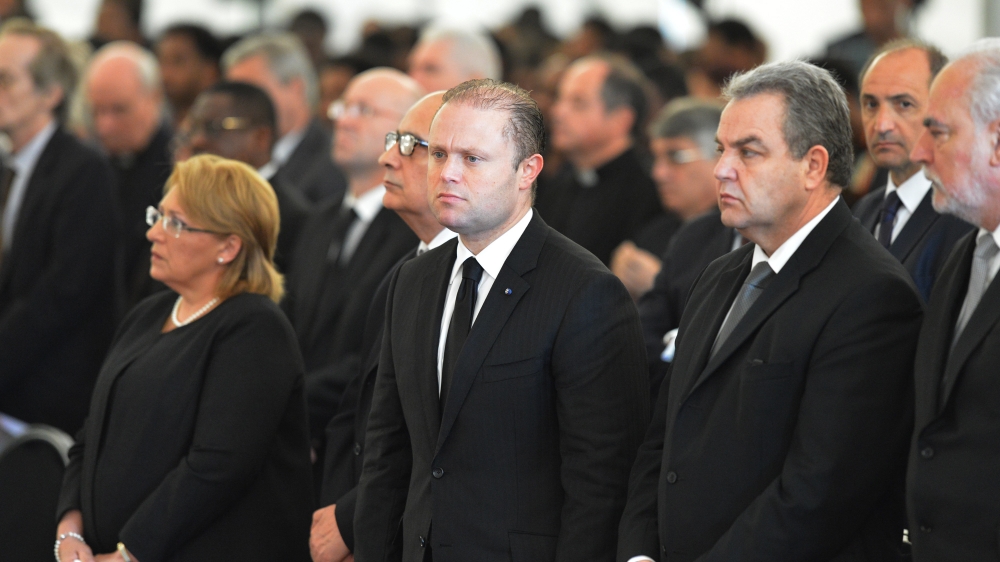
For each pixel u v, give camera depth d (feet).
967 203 24.63
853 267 26.58
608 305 29.32
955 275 25.54
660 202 56.54
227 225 37.55
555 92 73.77
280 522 37.04
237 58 65.77
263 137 52.08
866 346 25.79
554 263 29.89
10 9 98.68
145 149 61.52
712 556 25.82
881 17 71.87
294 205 51.52
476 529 29.07
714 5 106.63
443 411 29.96
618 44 89.25
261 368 36.35
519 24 111.86
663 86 73.56
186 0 128.88
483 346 29.35
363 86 47.37
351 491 34.86
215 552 36.01
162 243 37.78
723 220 27.63
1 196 54.75
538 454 29.32
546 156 73.26
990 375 23.44
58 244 51.80
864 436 25.57
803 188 27.20
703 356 28.17
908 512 24.80
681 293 42.24
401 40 95.45
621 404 29.12
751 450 26.43
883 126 34.09
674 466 27.48
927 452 24.32
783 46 108.78
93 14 123.54
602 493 28.55
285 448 37.63
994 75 24.31
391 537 31.83
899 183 34.42
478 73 63.41
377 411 32.81
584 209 57.62
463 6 135.74
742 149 27.32
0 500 41.60
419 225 37.27
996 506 23.09
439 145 29.27
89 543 36.83
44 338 51.03
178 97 83.10
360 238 44.62
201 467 35.17
